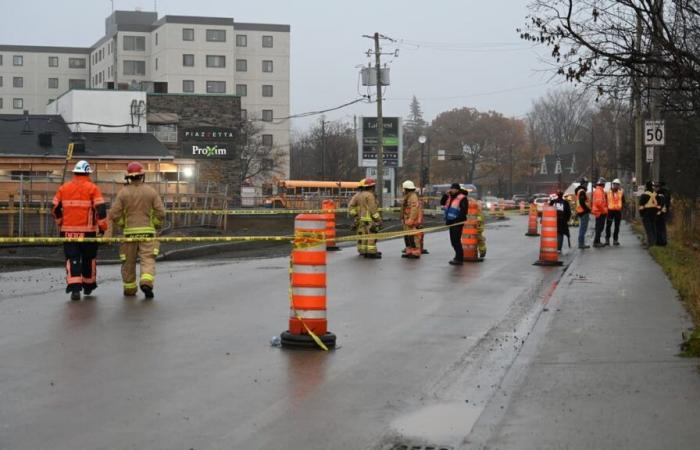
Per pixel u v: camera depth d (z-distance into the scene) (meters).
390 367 8.66
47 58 120.62
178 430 6.38
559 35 11.85
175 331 10.51
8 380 7.89
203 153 68.62
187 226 33.19
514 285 15.84
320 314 9.58
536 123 142.38
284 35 104.75
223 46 101.06
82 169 13.27
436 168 123.81
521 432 6.23
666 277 16.31
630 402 7.02
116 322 11.09
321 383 7.92
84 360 8.78
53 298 13.31
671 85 12.70
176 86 100.12
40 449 5.91
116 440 6.12
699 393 7.28
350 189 82.44
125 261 13.59
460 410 7.01
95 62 116.62
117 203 13.40
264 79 104.50
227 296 13.75
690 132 30.52
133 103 64.62
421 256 22.55
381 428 6.48
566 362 8.66
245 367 8.55
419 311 12.44
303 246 9.52
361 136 72.25
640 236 30.12
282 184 80.25
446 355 9.28
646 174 44.94
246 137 86.62
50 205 27.41
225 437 6.22
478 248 22.20
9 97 119.75
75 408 6.96
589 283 15.38
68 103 65.62
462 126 124.50
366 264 20.02
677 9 12.09
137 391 7.54
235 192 69.25
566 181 117.75
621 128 54.06
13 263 19.58
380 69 54.25
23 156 49.47
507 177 124.19
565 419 6.55
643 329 10.47
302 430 6.42
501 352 9.46
